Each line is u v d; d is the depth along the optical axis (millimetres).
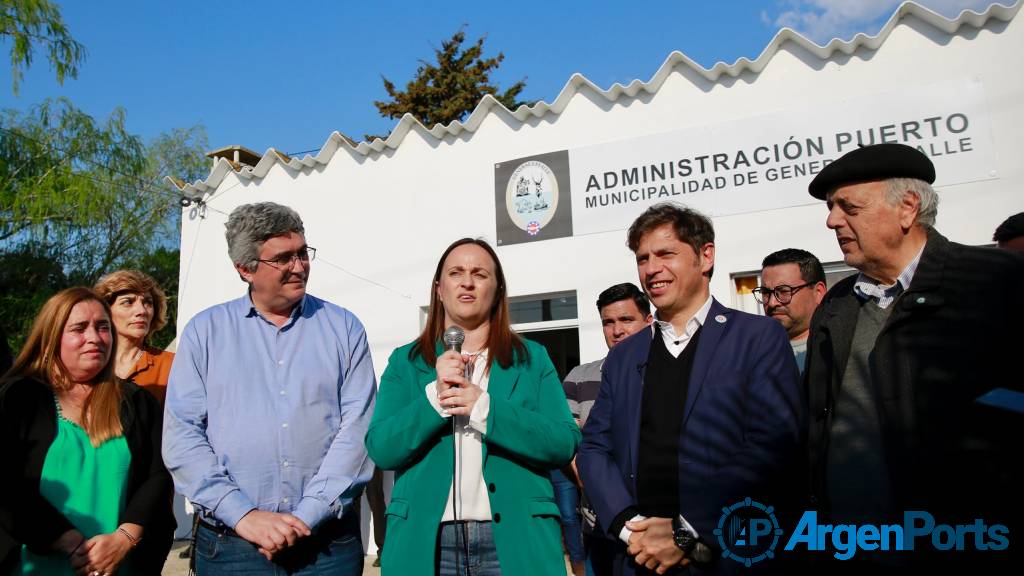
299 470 2307
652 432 2107
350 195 6328
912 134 4559
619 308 3418
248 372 2389
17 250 11031
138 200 12672
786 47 4926
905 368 1769
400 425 1985
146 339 3686
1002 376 1631
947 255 1808
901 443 1739
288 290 2455
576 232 5441
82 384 2568
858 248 1948
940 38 4566
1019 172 4305
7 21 9695
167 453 2293
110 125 11781
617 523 2023
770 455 1900
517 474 2012
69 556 2268
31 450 2330
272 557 2178
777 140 4895
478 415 1905
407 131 6148
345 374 2516
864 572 1842
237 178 6781
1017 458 1588
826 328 2088
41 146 10742
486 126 5871
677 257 2197
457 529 1965
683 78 5223
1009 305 1654
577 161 5508
